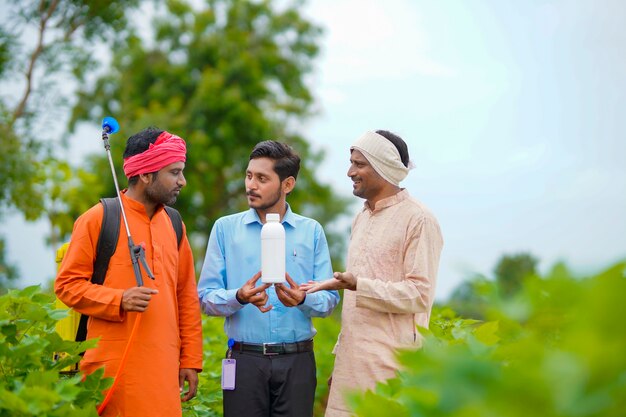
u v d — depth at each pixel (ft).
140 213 12.35
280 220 14.25
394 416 5.29
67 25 51.52
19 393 8.43
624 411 3.53
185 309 13.15
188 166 81.20
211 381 15.17
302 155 89.56
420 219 13.19
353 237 14.03
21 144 43.27
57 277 11.86
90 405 9.55
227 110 82.58
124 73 87.40
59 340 10.37
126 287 11.98
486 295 4.84
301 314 13.98
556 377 3.68
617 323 3.55
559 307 4.32
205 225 84.58
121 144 76.79
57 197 38.34
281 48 94.07
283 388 13.70
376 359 13.03
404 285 12.82
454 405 4.12
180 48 88.89
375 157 13.29
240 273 14.07
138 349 11.80
